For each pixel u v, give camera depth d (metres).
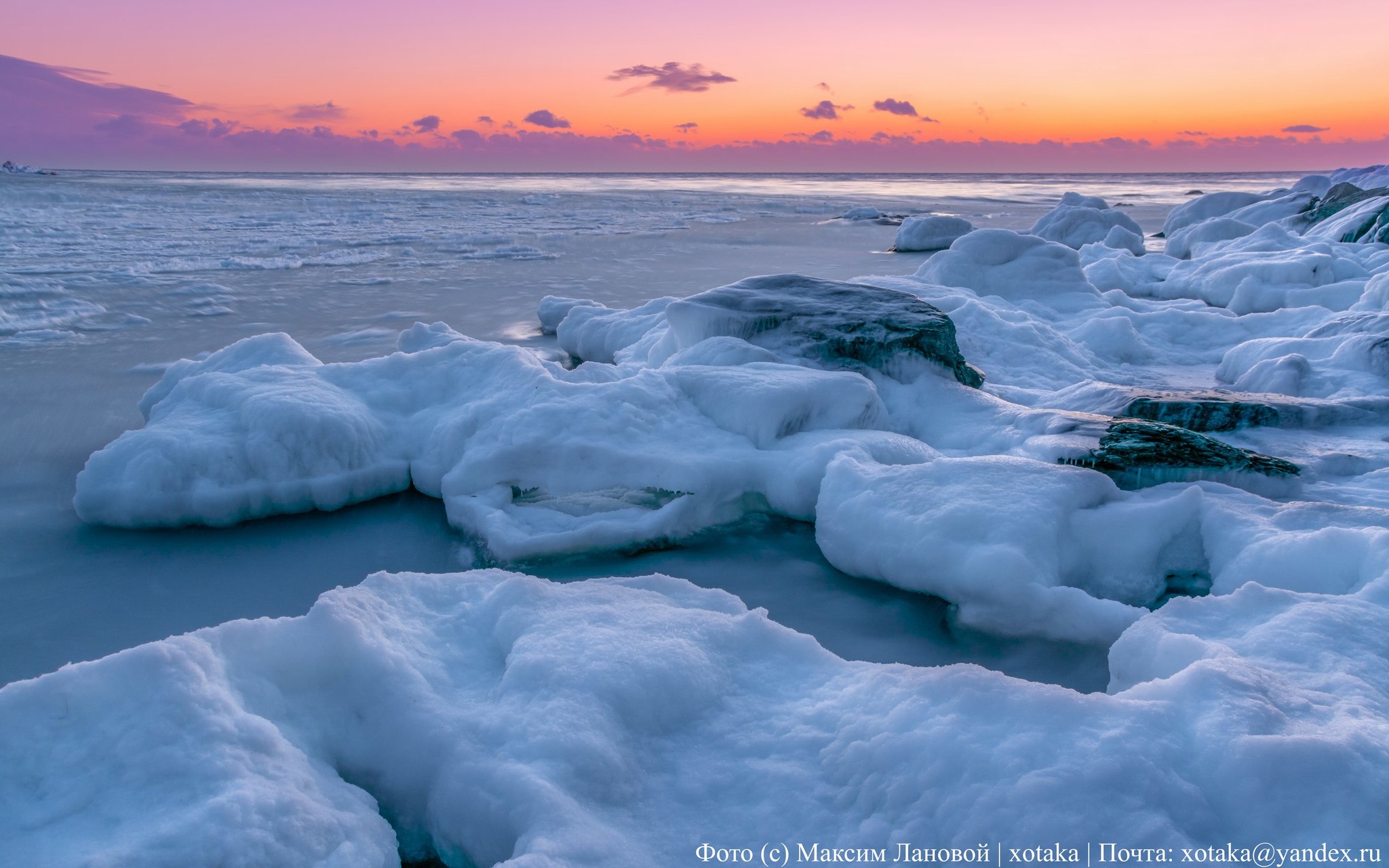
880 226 20.70
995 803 1.23
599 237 16.75
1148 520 2.49
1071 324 6.77
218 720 1.35
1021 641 2.27
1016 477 2.59
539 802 1.30
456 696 1.62
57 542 2.86
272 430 3.08
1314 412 3.99
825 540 2.73
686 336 4.65
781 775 1.42
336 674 1.61
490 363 3.72
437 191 48.62
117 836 1.16
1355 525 2.40
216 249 13.34
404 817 1.48
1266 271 7.91
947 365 4.36
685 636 1.75
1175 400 3.99
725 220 23.14
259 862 1.14
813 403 3.45
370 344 6.39
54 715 1.33
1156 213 27.58
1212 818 1.21
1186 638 1.77
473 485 3.06
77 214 20.84
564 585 2.03
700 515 2.99
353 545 2.90
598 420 3.16
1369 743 1.28
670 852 1.28
